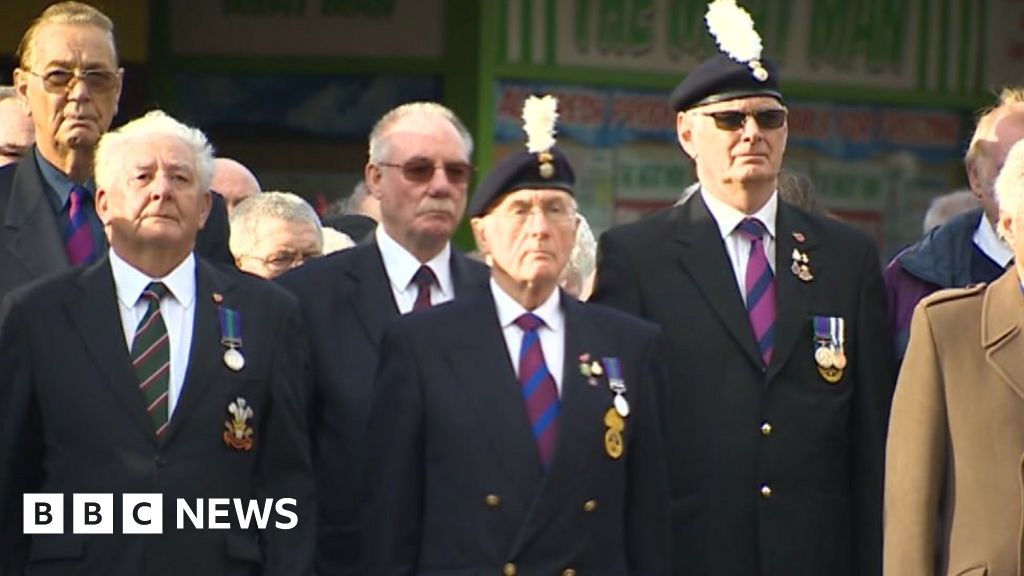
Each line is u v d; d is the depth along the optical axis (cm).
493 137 4494
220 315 2206
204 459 2167
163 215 2178
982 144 2492
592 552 2184
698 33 4762
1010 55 5309
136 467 2150
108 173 2192
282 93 4622
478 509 2172
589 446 2184
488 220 2211
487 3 4466
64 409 2155
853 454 2362
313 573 2211
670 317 2355
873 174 5106
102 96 2383
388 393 2209
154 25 4603
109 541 2145
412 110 2420
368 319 2366
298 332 2252
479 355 2205
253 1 4612
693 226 2381
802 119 4972
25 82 2397
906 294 2506
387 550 2191
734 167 2358
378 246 2409
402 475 2192
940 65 5200
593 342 2223
